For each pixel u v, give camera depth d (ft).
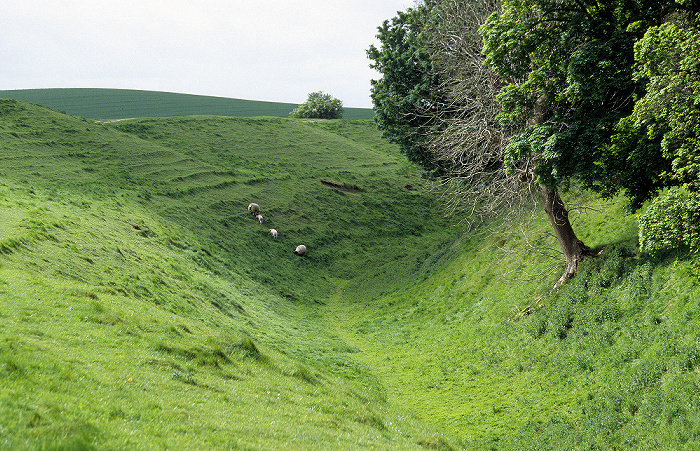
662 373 55.62
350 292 165.78
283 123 374.84
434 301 123.85
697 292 60.49
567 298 84.58
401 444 46.88
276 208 225.56
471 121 101.71
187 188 212.23
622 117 70.49
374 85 157.38
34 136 221.05
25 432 24.49
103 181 190.08
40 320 51.39
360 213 245.65
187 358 55.31
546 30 74.90
